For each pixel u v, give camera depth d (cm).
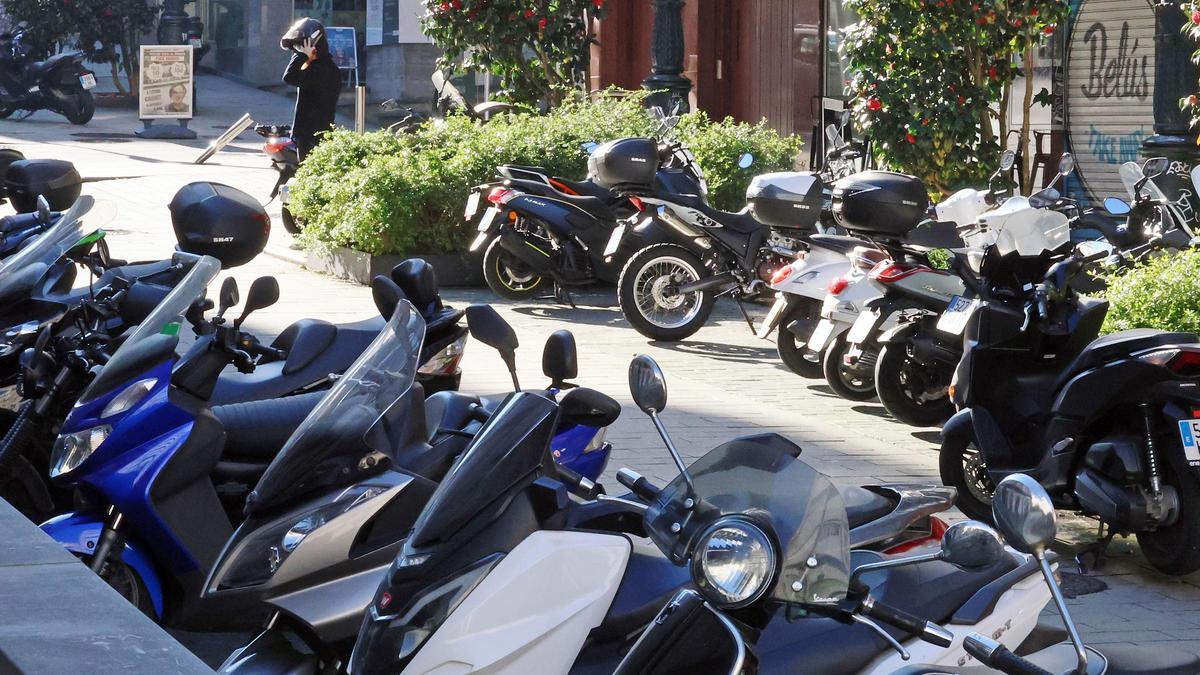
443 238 2566
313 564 753
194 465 917
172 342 925
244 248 1225
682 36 3297
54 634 631
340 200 2622
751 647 583
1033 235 1306
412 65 6259
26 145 4928
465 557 604
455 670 582
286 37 3362
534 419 638
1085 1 2756
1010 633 786
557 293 2352
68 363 1005
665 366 1966
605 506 743
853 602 605
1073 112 2794
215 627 933
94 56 6731
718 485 614
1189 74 2319
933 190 2534
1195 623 1073
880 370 1630
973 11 2419
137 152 4819
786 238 2047
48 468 1109
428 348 1298
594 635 624
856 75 2502
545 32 3491
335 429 788
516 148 2625
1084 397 1183
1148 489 1144
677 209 2111
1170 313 1509
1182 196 2255
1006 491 599
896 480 1416
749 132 2908
